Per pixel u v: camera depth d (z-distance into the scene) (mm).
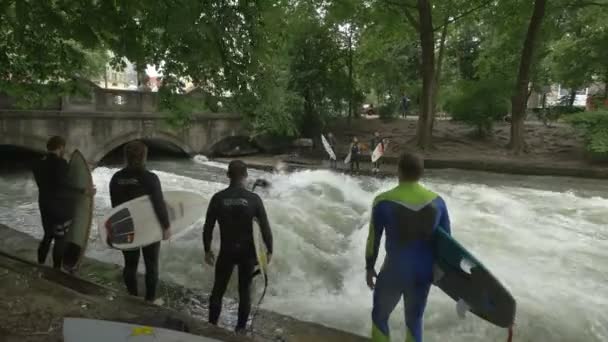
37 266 5305
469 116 26938
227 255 4363
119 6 6121
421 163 3576
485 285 3297
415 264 3480
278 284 6582
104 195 13562
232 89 7320
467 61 36156
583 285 6504
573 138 25578
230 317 5148
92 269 6355
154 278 5020
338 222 9594
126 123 22875
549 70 29109
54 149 5551
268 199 10609
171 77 7824
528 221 10227
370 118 34625
